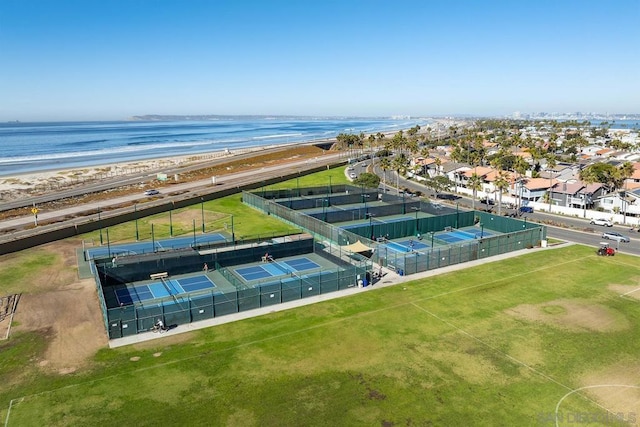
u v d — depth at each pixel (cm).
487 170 13588
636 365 3312
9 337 3738
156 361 3356
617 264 5678
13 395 2941
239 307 4253
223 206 9262
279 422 2683
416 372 3206
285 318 4109
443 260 5584
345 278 4838
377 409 2800
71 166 17425
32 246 6378
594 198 9894
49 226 7638
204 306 4075
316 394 2953
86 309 4291
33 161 19325
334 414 2753
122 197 10388
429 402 2869
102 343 3641
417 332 3825
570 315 4159
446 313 4203
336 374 3183
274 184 12050
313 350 3519
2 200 10450
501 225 7381
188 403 2858
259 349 3534
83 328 3906
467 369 3250
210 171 15388
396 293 4709
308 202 9038
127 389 3000
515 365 3303
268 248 5862
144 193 10606
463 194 11656
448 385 3052
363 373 3194
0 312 4216
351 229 6681
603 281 5056
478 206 10038
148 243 6594
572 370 3244
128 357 3416
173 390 2992
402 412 2772
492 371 3222
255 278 5131
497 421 2694
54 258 5831
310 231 7188
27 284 4919
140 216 8231
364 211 8375
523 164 12081
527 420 2703
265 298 4375
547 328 3897
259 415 2744
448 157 18150
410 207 8844
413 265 5341
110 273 4922
